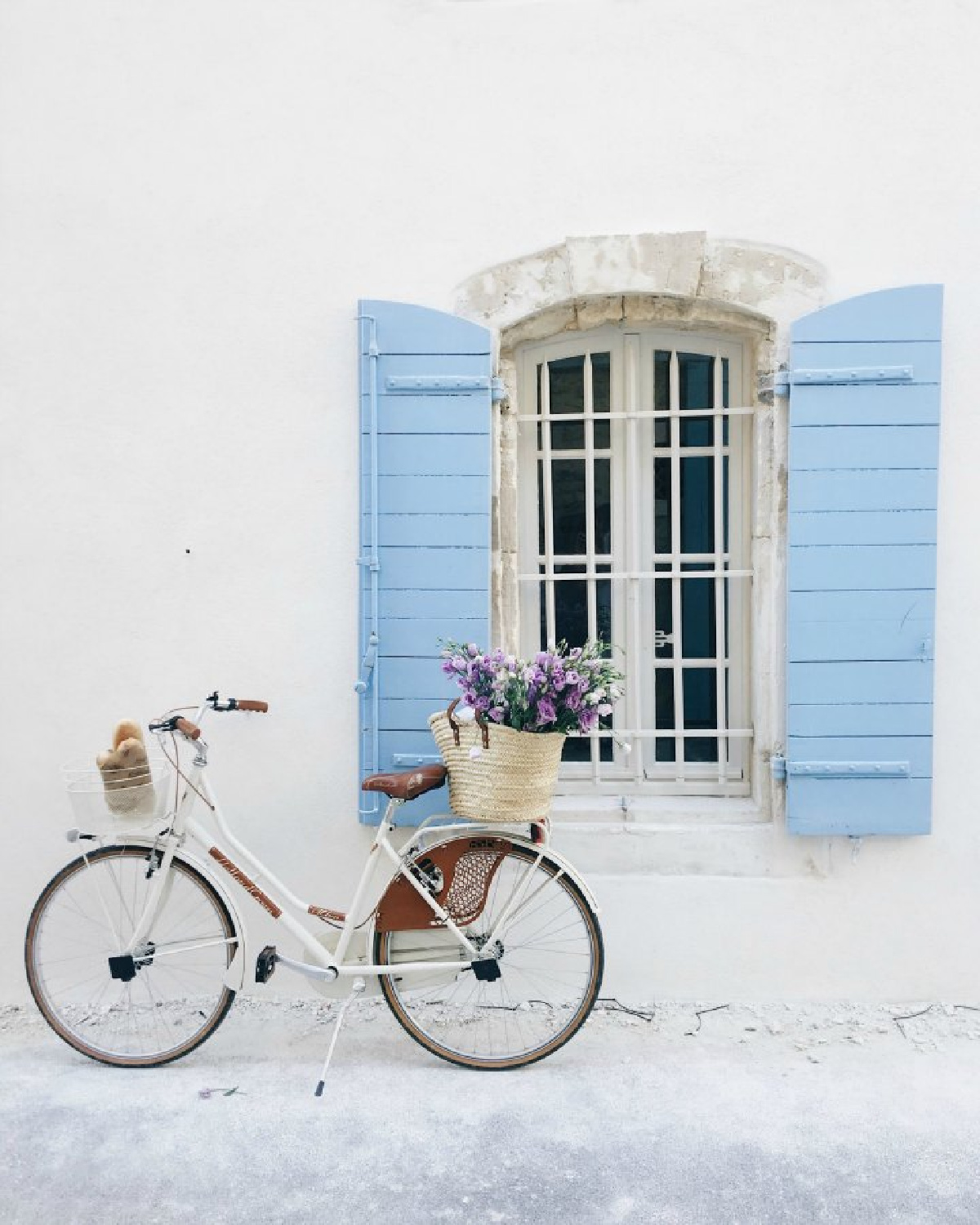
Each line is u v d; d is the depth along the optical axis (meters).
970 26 3.45
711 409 3.80
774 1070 3.27
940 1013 3.59
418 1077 3.26
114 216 3.66
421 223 3.61
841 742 3.54
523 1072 3.27
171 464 3.71
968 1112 3.03
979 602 3.55
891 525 3.49
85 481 3.73
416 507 3.60
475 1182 2.74
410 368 3.58
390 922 3.31
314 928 3.74
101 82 3.64
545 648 3.92
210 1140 2.92
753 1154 2.84
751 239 3.54
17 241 3.68
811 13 3.48
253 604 3.72
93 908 3.78
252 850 3.76
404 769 3.62
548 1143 2.89
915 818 3.53
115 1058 3.35
